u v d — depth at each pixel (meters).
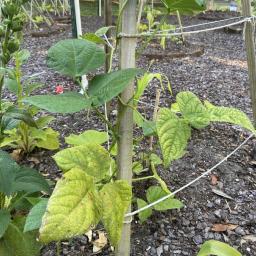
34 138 1.57
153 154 1.36
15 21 0.87
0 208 1.03
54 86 2.38
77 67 0.68
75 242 1.10
